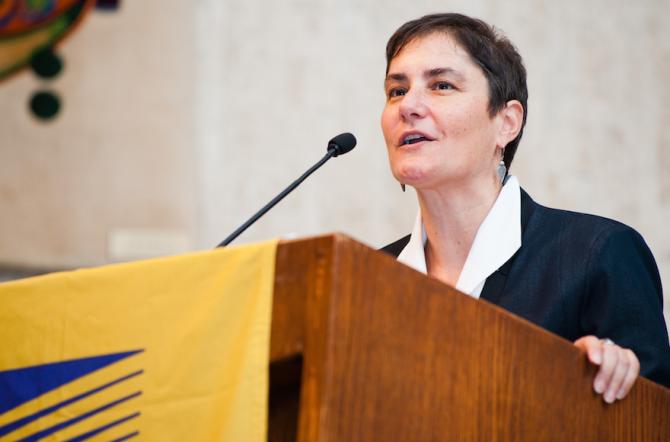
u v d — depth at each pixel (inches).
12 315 180.2
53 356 175.9
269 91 526.6
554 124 494.3
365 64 520.7
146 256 528.7
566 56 497.7
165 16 540.4
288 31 528.1
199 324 165.8
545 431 171.8
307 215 516.1
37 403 175.6
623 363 181.3
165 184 531.5
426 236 255.4
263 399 158.1
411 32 249.3
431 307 159.9
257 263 163.0
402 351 156.2
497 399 165.6
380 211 512.1
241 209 522.6
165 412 165.5
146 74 538.9
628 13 496.4
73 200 538.3
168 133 534.0
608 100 494.0
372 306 153.8
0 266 534.9
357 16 523.8
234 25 532.7
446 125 237.3
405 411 155.6
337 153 244.5
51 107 541.6
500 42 250.8
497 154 251.1
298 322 156.3
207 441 161.0
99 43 542.3
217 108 530.9
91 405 171.2
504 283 232.2
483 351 165.3
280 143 522.9
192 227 528.1
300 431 150.5
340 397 149.5
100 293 175.0
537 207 245.9
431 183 237.9
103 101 540.4
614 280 221.1
